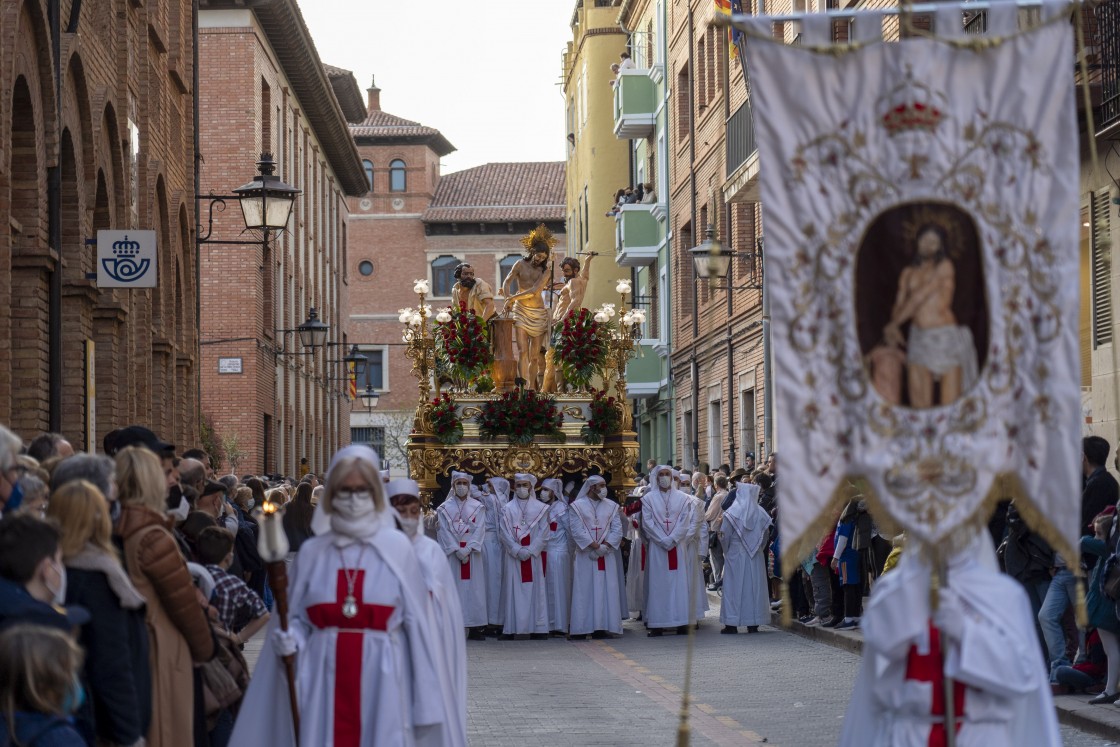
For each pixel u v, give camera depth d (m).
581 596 25.81
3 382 17.31
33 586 7.38
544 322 28.86
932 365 7.72
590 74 63.47
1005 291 7.76
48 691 6.76
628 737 14.24
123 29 25.09
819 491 7.70
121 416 24.72
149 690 8.52
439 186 99.06
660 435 55.47
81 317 21.69
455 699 9.70
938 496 7.65
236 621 10.95
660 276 53.94
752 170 33.78
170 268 29.55
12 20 17.34
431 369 28.70
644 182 57.41
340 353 71.75
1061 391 7.75
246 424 45.84
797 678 18.75
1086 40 19.89
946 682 7.32
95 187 22.48
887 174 7.76
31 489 8.63
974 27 20.42
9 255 17.45
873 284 7.76
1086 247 21.67
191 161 32.81
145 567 9.08
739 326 40.06
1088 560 15.11
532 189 98.19
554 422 28.16
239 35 46.47
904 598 7.51
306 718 9.09
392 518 9.67
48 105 19.48
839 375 7.73
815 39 7.87
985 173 7.77
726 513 25.38
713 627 26.77
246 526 17.06
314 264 61.91
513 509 25.97
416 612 9.28
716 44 42.31
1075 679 15.22
